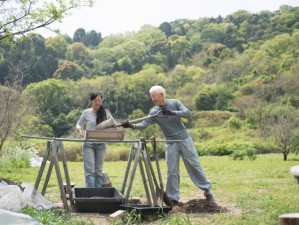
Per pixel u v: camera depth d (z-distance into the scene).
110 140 8.88
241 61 98.94
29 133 38.78
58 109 71.50
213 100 84.69
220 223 7.84
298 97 76.88
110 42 123.88
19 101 24.62
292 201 9.89
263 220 7.93
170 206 8.78
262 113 67.62
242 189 12.88
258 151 47.44
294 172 2.82
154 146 9.25
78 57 104.38
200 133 69.88
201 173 9.62
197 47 121.00
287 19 117.44
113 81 85.31
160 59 114.69
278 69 91.06
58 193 12.13
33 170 20.11
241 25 121.81
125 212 8.27
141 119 9.63
